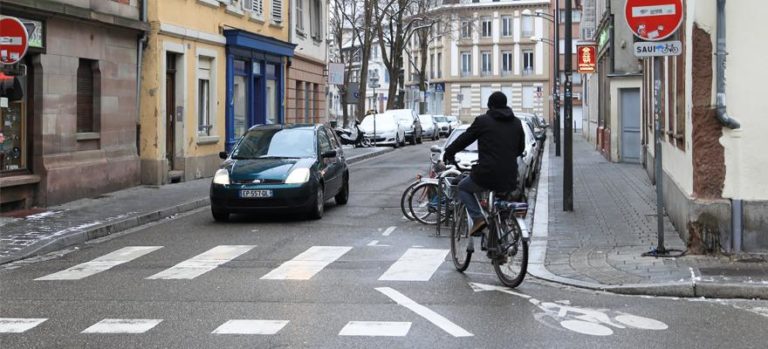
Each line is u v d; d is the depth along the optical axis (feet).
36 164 48.73
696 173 31.14
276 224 44.19
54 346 20.53
